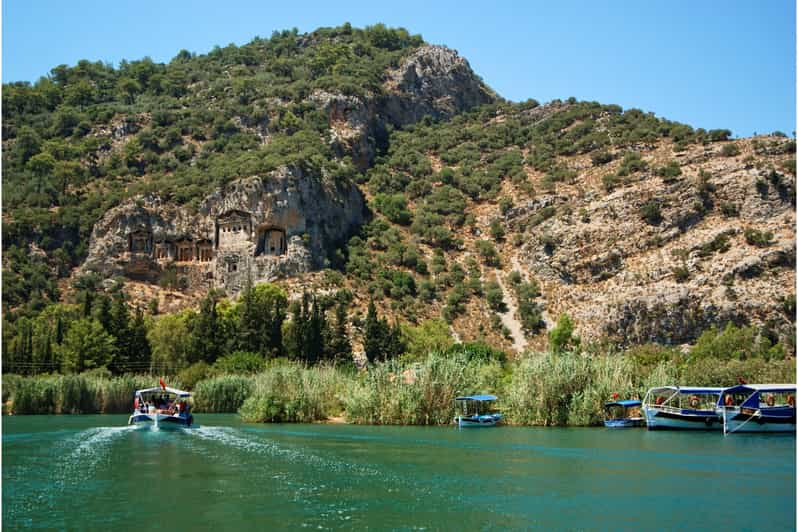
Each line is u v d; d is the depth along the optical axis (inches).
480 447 2438.5
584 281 7367.1
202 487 1765.5
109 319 5472.4
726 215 7219.5
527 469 2016.5
